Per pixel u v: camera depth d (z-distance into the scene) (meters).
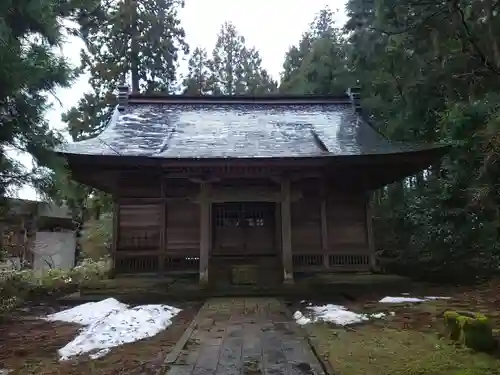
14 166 5.74
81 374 4.36
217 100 15.63
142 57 23.09
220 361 4.50
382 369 4.26
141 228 11.52
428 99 13.98
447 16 9.48
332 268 11.79
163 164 9.86
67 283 11.04
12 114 5.61
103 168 10.34
